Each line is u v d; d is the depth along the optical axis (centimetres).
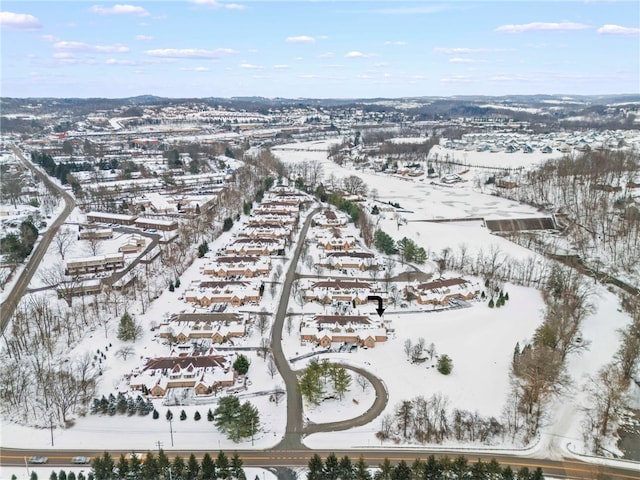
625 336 17575
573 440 13475
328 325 19100
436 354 17775
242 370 16388
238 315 19900
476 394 15512
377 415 14538
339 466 11662
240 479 11769
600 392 15312
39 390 15212
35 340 17838
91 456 12794
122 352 17362
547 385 14450
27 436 13462
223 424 13188
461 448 13138
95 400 14612
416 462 11731
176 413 14625
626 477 12150
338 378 15200
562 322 17775
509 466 11962
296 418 14400
